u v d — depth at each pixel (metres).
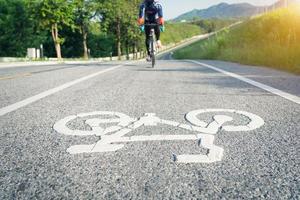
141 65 11.73
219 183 1.55
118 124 2.71
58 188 1.52
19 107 3.54
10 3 58.81
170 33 190.75
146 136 2.35
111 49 90.50
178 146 2.12
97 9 60.59
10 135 2.43
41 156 1.96
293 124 2.72
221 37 26.61
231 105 3.61
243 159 1.87
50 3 48.91
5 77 7.08
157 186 1.53
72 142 2.23
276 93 4.55
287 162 1.82
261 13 39.03
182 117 2.98
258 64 11.38
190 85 5.44
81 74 7.70
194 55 29.69
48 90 4.91
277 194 1.43
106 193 1.46
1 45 58.75
